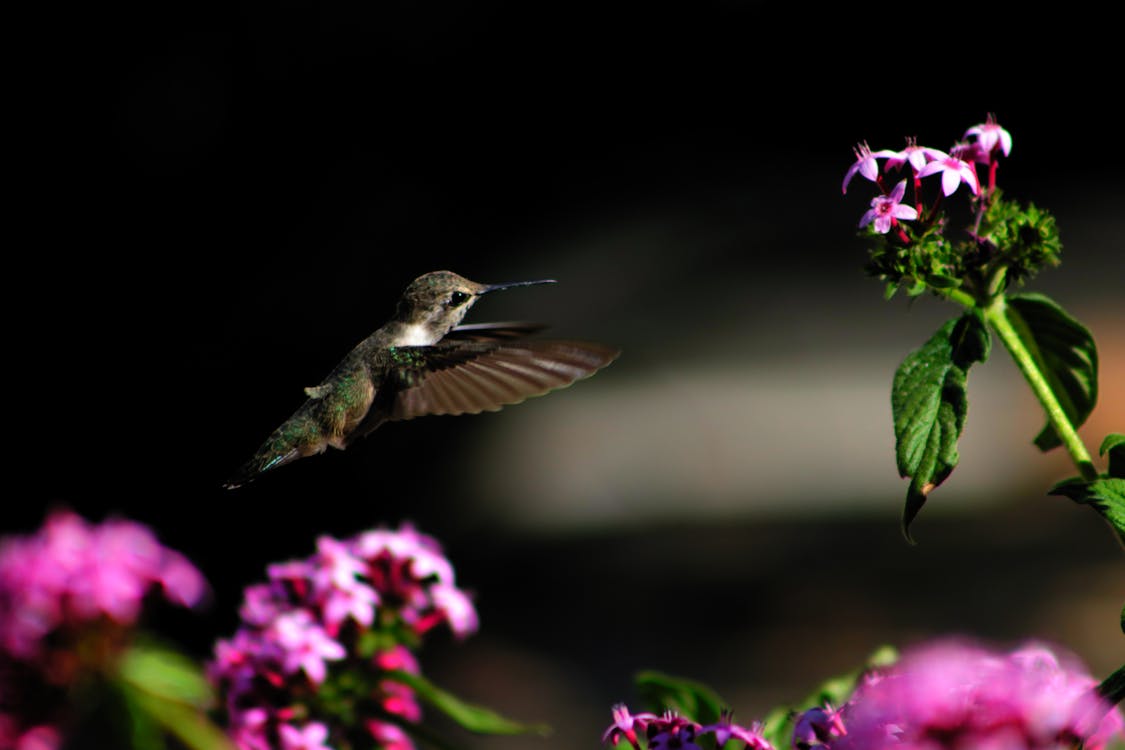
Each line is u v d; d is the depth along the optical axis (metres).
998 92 26.08
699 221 24.05
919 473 3.05
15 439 16.30
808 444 18.62
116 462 16.23
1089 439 17.45
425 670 13.12
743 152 26.25
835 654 12.95
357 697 3.89
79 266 18.36
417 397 4.46
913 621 13.63
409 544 4.08
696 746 3.00
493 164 23.02
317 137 20.72
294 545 15.75
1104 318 19.38
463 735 11.30
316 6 20.80
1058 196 24.58
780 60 26.81
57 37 19.42
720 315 21.81
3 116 19.14
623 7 25.03
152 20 19.80
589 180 24.47
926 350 3.18
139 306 18.16
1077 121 25.78
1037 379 3.32
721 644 13.45
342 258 19.53
